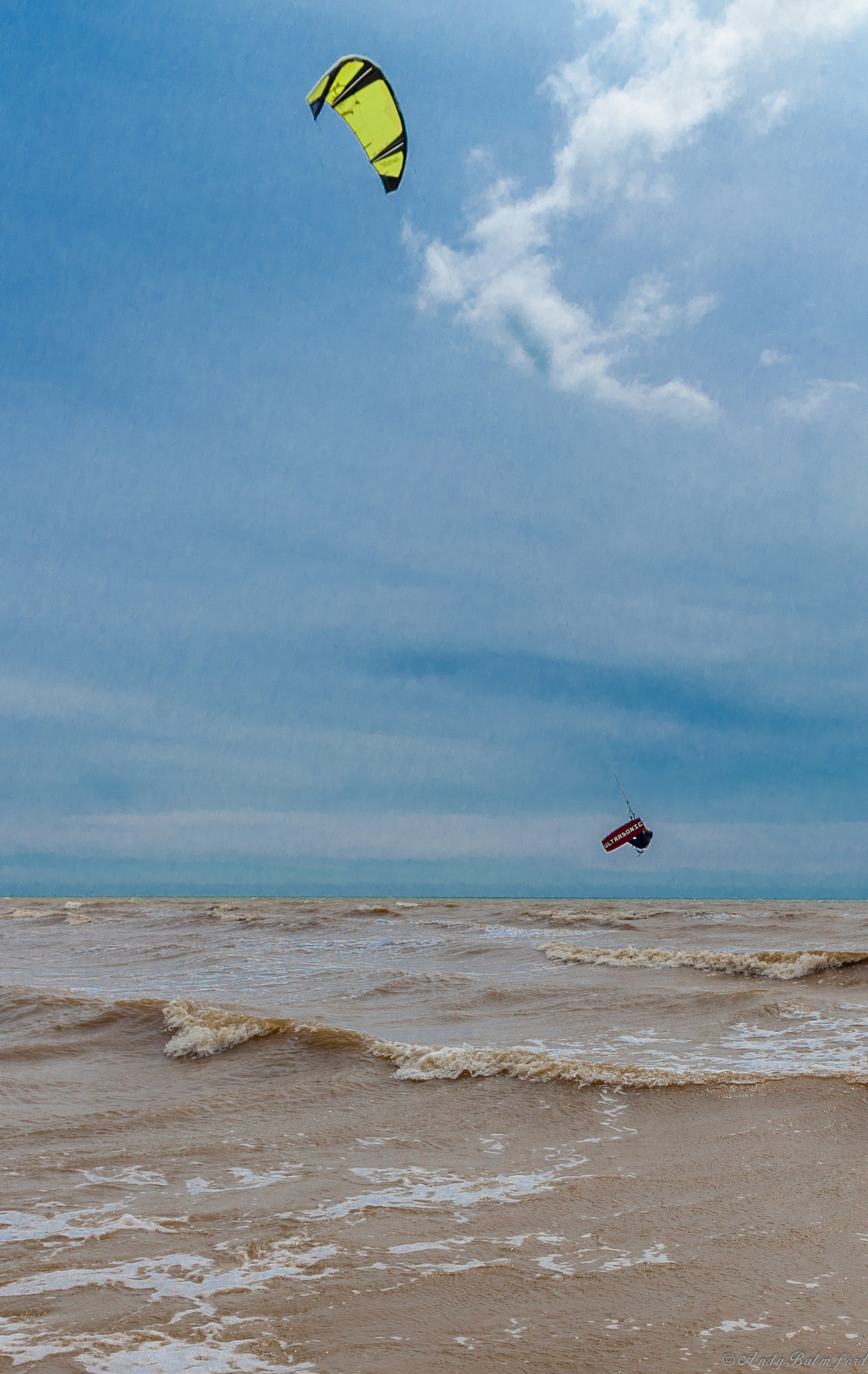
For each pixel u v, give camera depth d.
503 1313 5.00
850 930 33.91
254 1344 4.66
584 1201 6.69
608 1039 12.71
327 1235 6.11
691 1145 7.91
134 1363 4.46
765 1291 5.19
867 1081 9.09
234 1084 10.41
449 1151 7.98
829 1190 6.71
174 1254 5.82
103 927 42.16
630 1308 5.04
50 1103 9.72
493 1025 13.98
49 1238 6.09
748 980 18.70
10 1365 4.45
